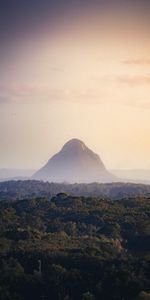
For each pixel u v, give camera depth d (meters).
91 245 88.25
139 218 108.88
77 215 118.75
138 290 65.62
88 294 64.62
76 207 128.75
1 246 86.00
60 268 72.75
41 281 70.88
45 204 134.75
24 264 76.75
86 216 116.75
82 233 104.69
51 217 121.06
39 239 94.56
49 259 77.00
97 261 74.06
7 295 68.31
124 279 67.44
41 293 69.00
